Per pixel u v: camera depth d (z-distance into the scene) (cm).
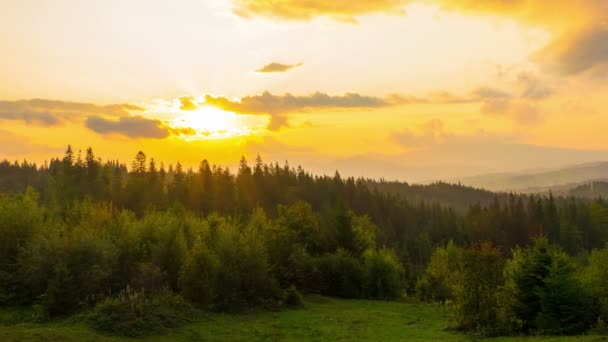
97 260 2877
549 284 2361
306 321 3030
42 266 2762
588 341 2002
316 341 2481
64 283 2650
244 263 3456
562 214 13450
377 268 4731
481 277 2622
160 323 2566
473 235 12888
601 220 12888
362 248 5456
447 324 2912
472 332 2519
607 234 12550
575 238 11856
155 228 3753
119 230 3547
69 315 2586
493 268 2622
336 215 5553
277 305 3478
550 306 2356
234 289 3312
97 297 2758
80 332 2277
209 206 11719
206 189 12569
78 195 11006
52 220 3700
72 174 12331
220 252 3475
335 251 5328
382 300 4509
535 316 2442
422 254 11388
